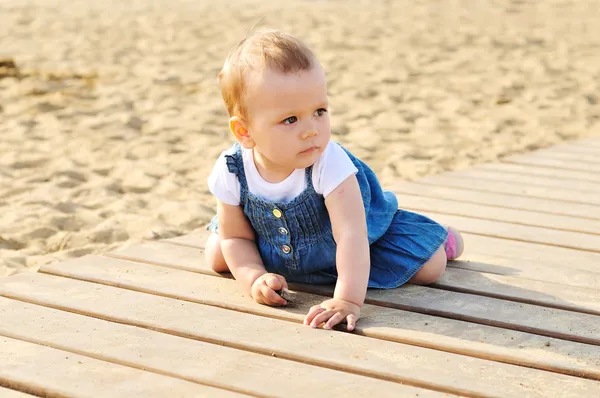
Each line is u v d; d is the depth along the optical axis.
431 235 2.80
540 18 12.16
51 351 2.30
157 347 2.32
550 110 6.77
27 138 5.89
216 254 2.89
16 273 3.26
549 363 2.19
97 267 3.02
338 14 12.81
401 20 12.09
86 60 8.94
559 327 2.43
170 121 6.39
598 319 2.50
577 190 4.21
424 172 4.97
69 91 7.51
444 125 6.31
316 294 2.74
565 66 8.60
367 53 9.42
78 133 6.05
